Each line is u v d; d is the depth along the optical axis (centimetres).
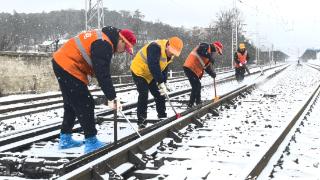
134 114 1077
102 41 569
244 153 667
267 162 624
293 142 793
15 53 1966
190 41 4953
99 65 566
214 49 1095
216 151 679
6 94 1911
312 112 1270
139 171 559
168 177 527
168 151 673
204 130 867
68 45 597
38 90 2127
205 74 3516
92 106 611
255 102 1402
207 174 550
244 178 495
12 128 936
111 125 902
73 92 596
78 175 453
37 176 528
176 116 878
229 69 5141
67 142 651
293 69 5653
